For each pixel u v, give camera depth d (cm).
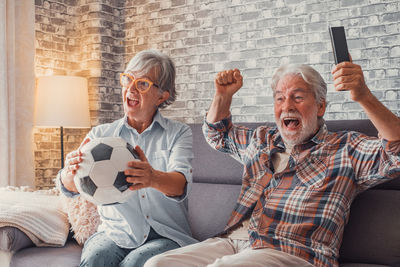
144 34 364
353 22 281
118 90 375
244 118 318
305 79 183
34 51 335
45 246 206
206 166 237
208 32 333
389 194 190
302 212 170
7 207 207
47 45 357
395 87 268
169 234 184
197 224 226
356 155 172
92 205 213
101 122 363
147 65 185
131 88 185
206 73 334
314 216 168
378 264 182
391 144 154
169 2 351
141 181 149
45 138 358
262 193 184
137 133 193
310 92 184
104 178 144
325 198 169
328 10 288
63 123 318
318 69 291
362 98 150
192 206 231
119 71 376
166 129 193
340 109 285
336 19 286
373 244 184
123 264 169
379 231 184
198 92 338
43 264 190
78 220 211
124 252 179
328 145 178
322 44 290
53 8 361
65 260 189
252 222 180
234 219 188
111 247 176
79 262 188
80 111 328
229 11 324
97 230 200
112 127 196
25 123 329
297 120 183
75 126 324
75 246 210
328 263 161
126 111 189
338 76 150
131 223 179
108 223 185
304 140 183
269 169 186
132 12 370
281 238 168
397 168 158
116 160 147
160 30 356
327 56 288
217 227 220
